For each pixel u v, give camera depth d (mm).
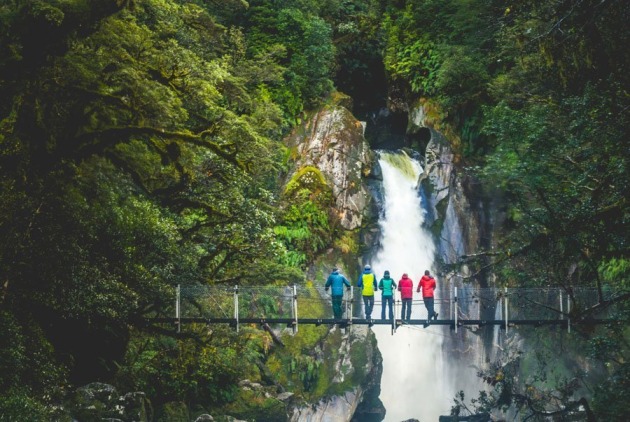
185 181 29359
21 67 22750
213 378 33875
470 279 40531
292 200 46312
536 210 31297
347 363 42344
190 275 29375
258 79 47000
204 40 38500
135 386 29594
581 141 29812
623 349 32438
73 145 25328
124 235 26406
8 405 20188
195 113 29531
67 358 26328
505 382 35344
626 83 26953
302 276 34031
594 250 30188
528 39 28328
